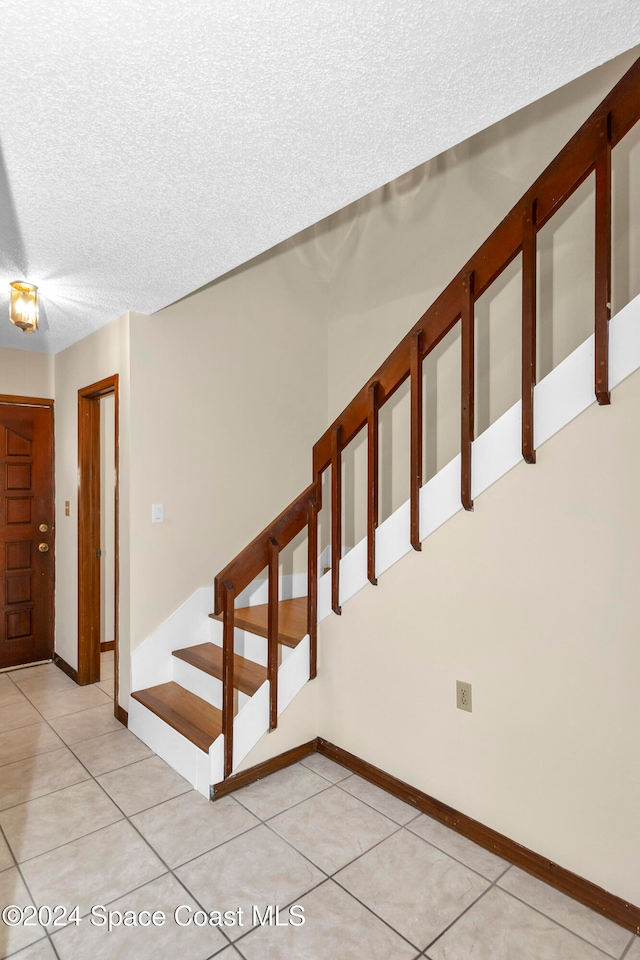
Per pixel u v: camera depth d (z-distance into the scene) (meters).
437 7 1.10
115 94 1.33
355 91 1.35
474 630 1.98
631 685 1.59
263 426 3.54
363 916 1.65
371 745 2.39
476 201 3.00
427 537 2.12
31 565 3.99
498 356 2.88
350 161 1.66
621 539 1.61
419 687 2.18
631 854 1.60
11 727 2.98
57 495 4.01
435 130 1.52
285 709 2.52
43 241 2.16
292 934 1.59
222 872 1.84
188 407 3.16
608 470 1.63
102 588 4.25
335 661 2.55
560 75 1.32
